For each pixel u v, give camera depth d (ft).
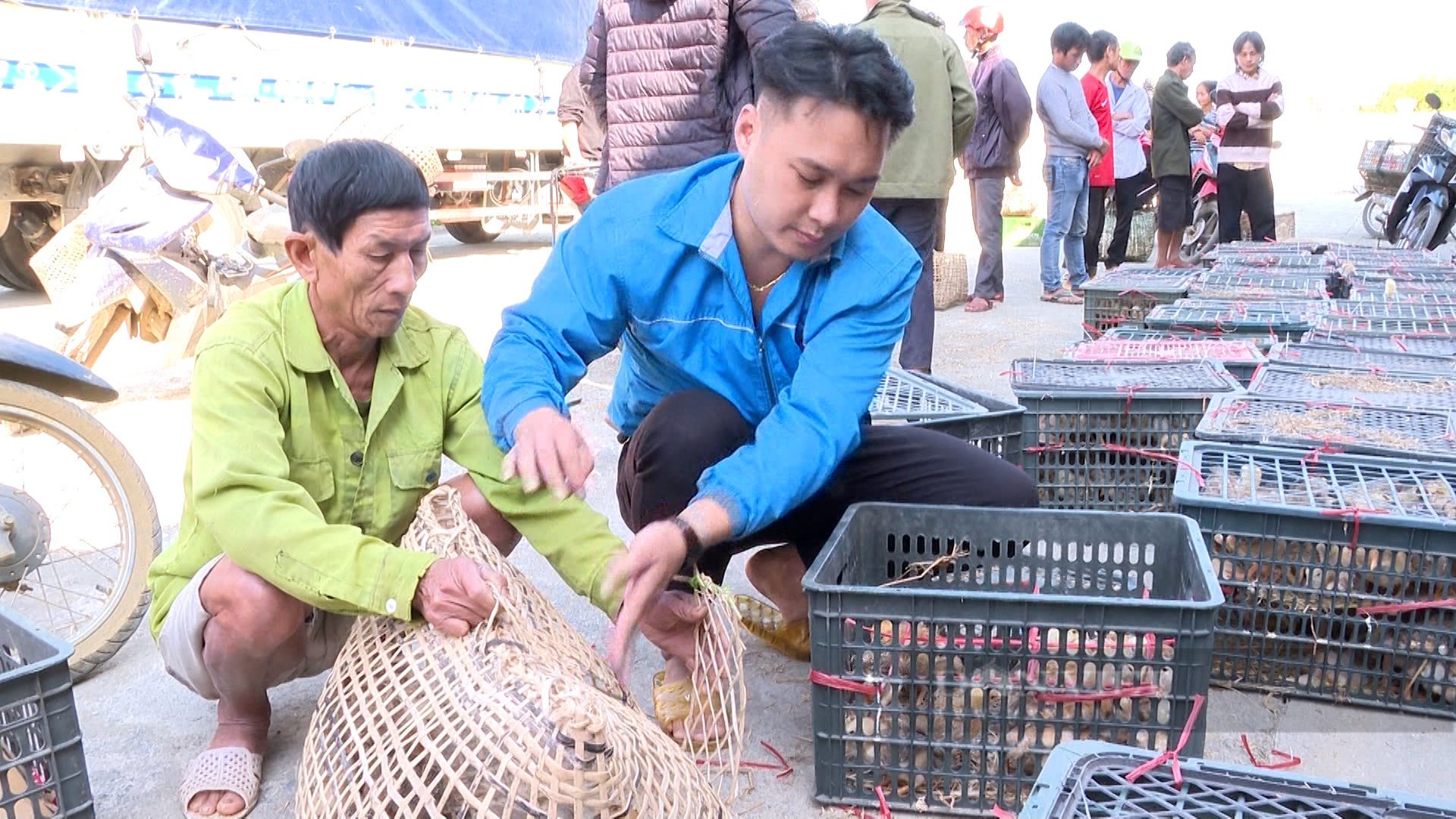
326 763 5.45
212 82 24.61
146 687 8.65
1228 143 29.94
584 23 37.22
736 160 7.02
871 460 7.97
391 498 7.02
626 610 5.75
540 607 6.14
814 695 6.72
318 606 6.09
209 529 6.23
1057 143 25.63
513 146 34.27
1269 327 14.64
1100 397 10.41
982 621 6.38
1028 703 6.56
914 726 6.60
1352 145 86.63
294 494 6.19
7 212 24.22
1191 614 6.14
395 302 6.32
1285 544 7.86
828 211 5.96
